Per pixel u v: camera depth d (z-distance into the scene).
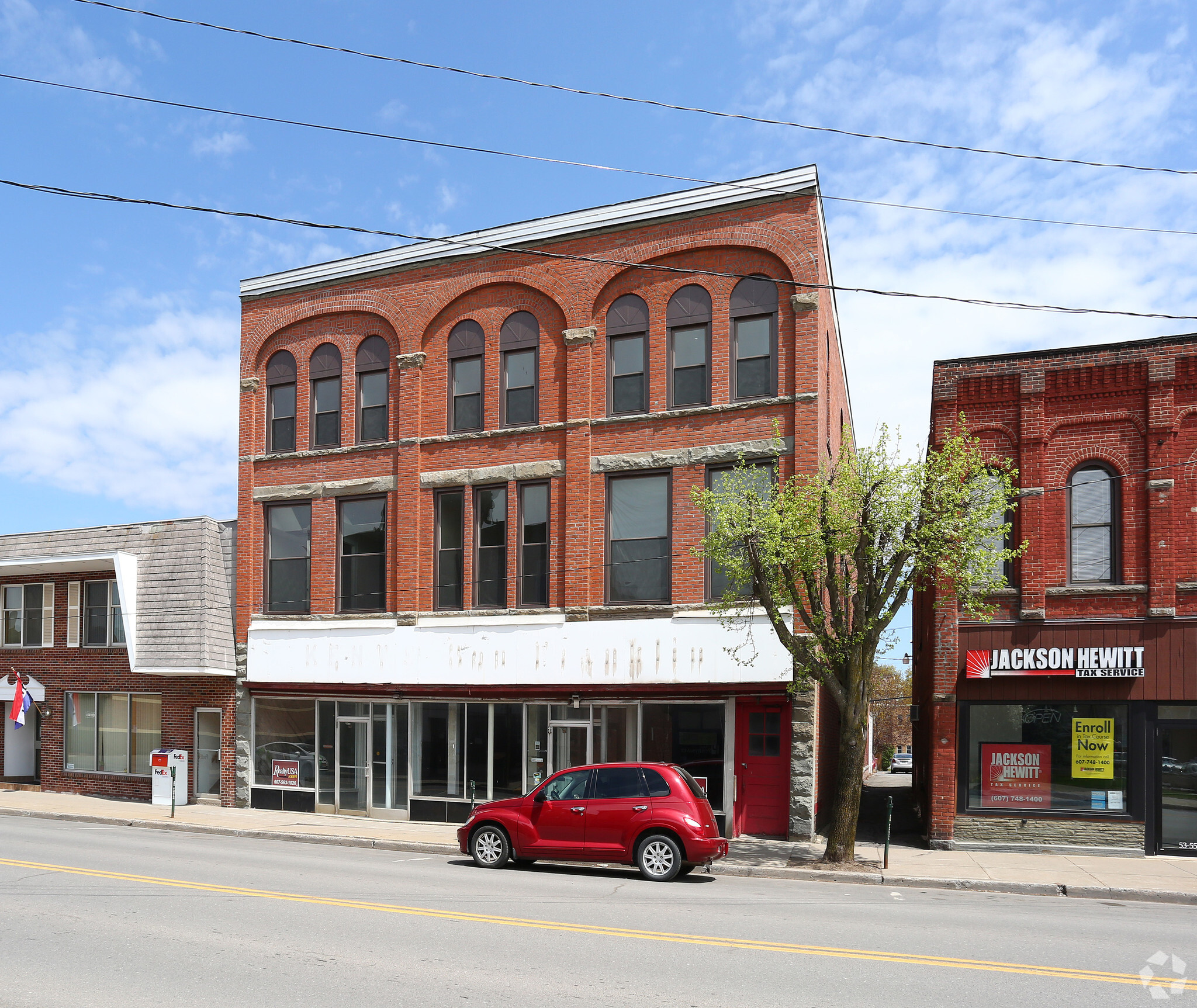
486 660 21.83
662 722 20.31
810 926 10.77
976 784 18.56
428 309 23.52
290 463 24.92
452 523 22.94
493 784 21.66
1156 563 17.78
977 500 16.72
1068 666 17.92
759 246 20.44
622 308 21.62
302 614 24.36
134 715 26.84
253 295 25.88
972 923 11.34
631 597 20.92
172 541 25.20
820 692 20.73
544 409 22.12
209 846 18.02
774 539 16.09
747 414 20.20
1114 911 12.83
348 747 23.34
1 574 28.80
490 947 9.31
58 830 20.09
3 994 7.65
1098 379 18.47
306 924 10.28
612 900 12.21
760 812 19.47
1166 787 17.69
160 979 8.11
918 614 29.86
